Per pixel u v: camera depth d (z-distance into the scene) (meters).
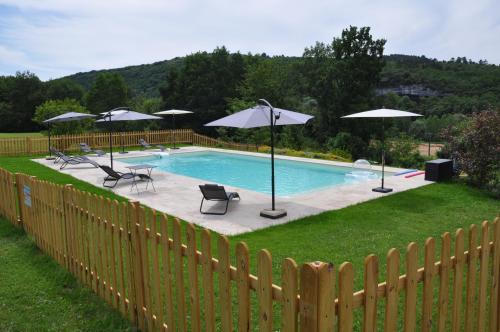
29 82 54.56
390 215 8.16
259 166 18.59
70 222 5.12
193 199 10.01
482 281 3.20
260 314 2.44
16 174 7.25
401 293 4.55
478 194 10.12
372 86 38.19
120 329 3.93
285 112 9.00
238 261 2.56
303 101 47.47
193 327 3.19
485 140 10.77
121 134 24.61
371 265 2.29
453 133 12.16
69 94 59.06
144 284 3.77
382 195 10.11
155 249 3.52
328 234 6.91
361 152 33.88
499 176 10.99
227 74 42.09
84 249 4.86
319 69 42.97
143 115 15.15
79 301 4.55
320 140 38.09
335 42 38.25
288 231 7.14
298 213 8.47
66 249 5.36
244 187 13.91
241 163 19.52
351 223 7.60
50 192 5.62
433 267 2.76
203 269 2.95
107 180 12.19
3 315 4.22
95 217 4.45
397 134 39.44
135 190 11.24
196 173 16.91
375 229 7.19
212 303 2.92
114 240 4.18
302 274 2.08
